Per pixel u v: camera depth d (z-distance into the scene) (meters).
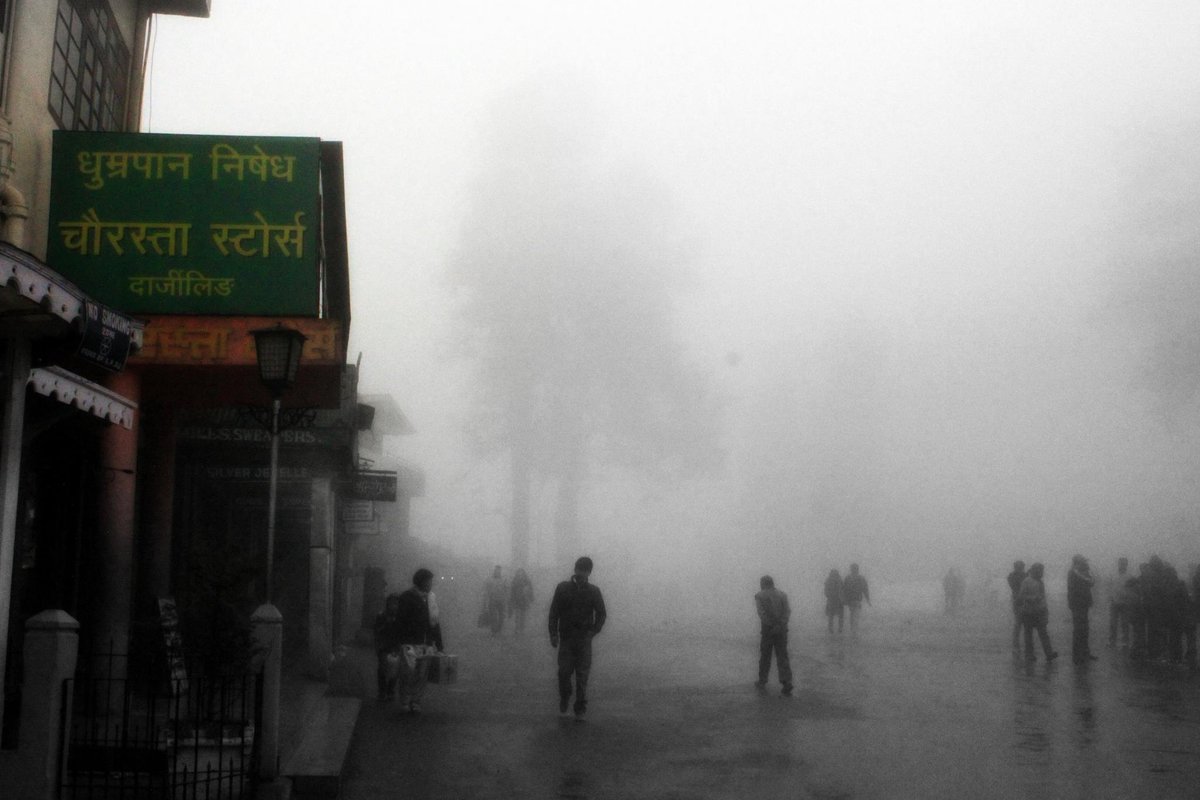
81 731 11.29
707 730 13.62
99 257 13.50
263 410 12.10
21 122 12.59
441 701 17.00
